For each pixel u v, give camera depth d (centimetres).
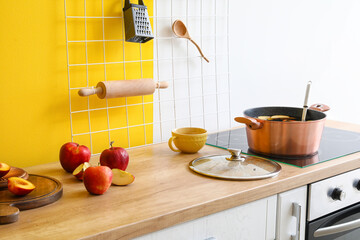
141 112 176
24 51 145
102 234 99
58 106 154
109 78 165
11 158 147
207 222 119
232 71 204
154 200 118
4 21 140
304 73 236
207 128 199
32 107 149
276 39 219
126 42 167
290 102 233
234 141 180
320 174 145
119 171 129
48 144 154
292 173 140
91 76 160
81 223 103
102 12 159
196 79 191
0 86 142
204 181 133
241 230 128
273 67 221
